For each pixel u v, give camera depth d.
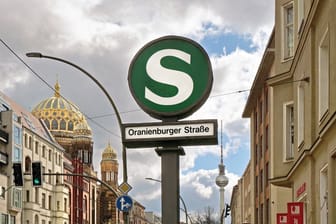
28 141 88.50
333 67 16.02
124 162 26.70
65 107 131.50
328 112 16.62
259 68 47.28
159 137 8.43
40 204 92.12
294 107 23.80
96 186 129.50
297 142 22.88
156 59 8.49
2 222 77.62
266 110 48.84
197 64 8.37
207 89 8.30
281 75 27.45
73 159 113.50
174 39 8.48
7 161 81.06
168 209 8.32
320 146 18.08
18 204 83.31
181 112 8.34
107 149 148.75
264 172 49.75
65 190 101.00
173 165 8.42
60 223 98.12
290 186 27.94
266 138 49.00
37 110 130.50
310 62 19.44
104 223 133.62
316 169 19.17
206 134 8.34
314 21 18.98
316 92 19.03
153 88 8.45
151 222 188.50
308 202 20.02
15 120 84.06
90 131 130.50
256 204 57.00
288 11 27.73
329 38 16.56
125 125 8.52
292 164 25.64
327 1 16.95
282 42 27.72
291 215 18.72
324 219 18.19
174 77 8.41
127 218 26.91
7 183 80.12
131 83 8.51
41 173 35.53
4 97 88.62
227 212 60.25
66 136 128.38
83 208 116.44
